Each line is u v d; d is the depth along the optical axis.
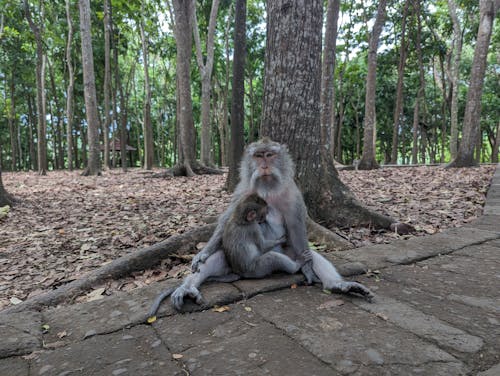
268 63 1.98
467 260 1.43
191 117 5.28
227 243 1.21
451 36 8.73
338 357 0.79
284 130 1.97
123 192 3.75
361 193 3.14
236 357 0.81
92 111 5.87
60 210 2.89
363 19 8.17
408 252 1.52
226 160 10.77
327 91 3.92
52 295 1.26
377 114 10.54
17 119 12.18
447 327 0.91
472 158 5.02
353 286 1.08
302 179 1.99
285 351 0.83
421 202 2.67
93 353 0.86
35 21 7.61
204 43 9.91
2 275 1.58
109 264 1.47
